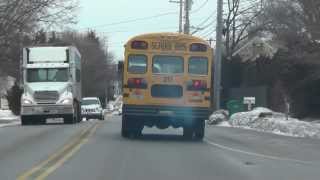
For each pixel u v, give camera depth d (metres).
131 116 34.34
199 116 34.31
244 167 23.39
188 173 21.39
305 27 59.53
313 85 58.66
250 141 35.41
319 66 56.97
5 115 86.50
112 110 154.88
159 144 32.09
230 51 93.19
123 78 34.72
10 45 68.12
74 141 32.59
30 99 53.53
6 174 20.41
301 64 59.94
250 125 51.00
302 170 22.84
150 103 34.12
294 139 37.03
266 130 45.41
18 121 68.25
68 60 54.16
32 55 54.06
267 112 52.97
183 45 34.34
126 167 22.64
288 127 42.62
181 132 43.12
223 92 81.19
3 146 30.03
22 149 28.62
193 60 34.34
